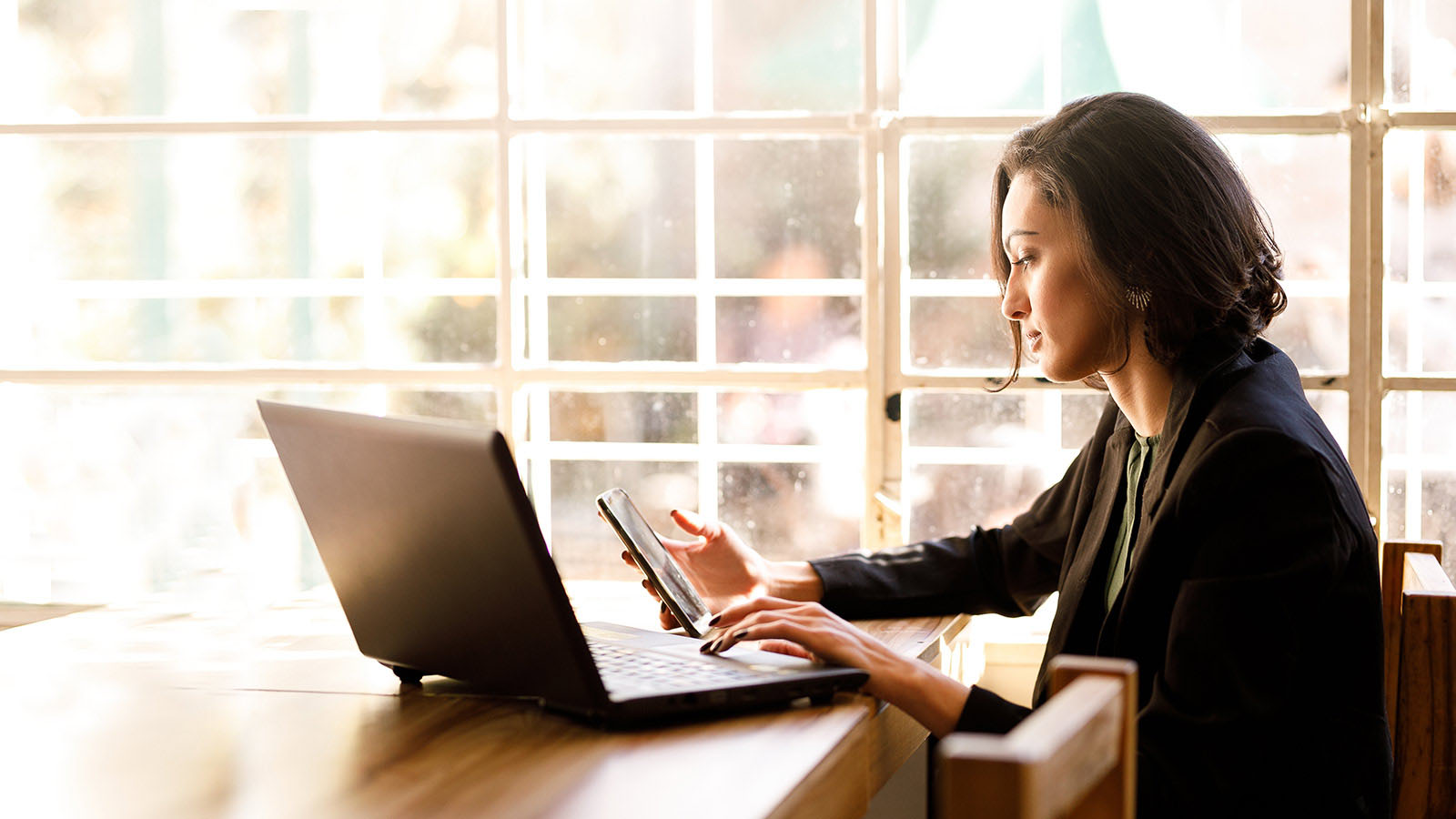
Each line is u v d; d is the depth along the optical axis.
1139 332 1.39
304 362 2.11
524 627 1.03
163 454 2.41
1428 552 1.64
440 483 0.99
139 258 2.81
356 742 1.03
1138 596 1.24
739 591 1.62
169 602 1.82
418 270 2.84
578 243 2.50
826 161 2.26
